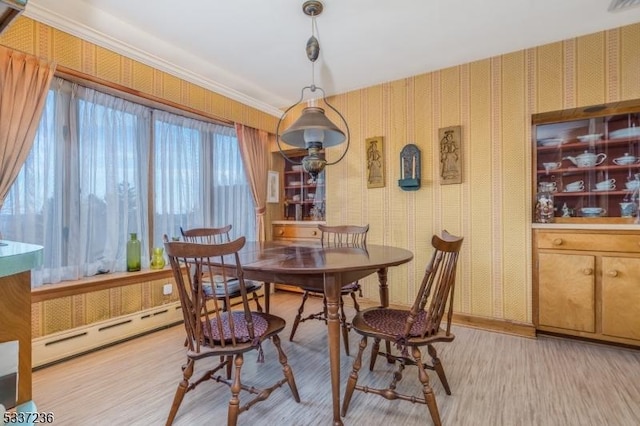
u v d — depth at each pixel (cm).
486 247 283
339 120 362
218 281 278
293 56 278
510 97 273
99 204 263
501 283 277
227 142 374
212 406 171
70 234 243
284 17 220
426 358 227
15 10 74
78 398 178
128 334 261
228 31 238
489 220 282
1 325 71
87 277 252
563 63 254
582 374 201
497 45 262
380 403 174
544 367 211
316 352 238
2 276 66
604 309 241
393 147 328
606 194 275
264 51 268
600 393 180
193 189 338
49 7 200
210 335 149
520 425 154
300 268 151
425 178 311
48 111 231
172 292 298
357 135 350
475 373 204
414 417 162
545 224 261
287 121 406
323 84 338
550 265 259
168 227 316
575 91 250
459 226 295
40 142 227
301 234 398
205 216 348
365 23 229
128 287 264
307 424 157
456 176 294
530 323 265
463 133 293
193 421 159
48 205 230
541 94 262
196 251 138
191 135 338
